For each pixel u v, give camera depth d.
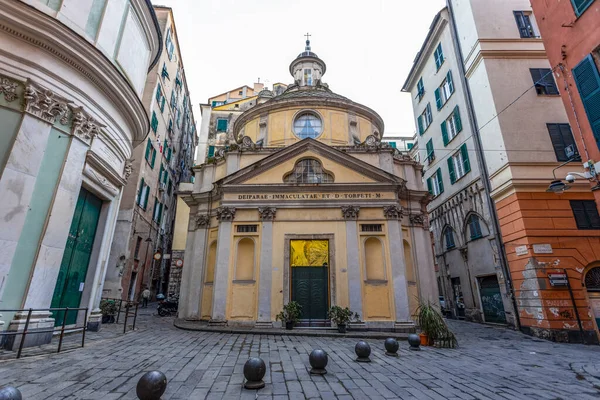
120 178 11.40
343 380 5.82
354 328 12.87
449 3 20.30
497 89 16.17
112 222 11.27
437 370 6.81
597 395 5.29
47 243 7.70
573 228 13.73
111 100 10.16
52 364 6.07
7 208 7.00
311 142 15.84
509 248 15.03
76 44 8.31
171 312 18.58
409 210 16.05
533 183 14.35
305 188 14.95
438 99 22.81
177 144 32.81
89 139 9.20
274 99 19.03
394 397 4.91
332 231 14.42
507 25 17.36
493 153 16.03
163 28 25.28
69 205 8.36
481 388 5.54
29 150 7.52
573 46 10.23
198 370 6.26
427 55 24.55
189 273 16.14
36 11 7.49
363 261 14.09
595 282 13.13
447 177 21.45
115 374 5.64
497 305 16.34
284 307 12.98
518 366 7.61
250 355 7.93
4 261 6.85
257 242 14.46
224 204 14.93
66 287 9.21
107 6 9.95
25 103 7.61
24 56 7.67
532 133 15.24
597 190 9.41
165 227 29.88
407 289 13.65
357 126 19.17
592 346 11.49
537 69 16.31
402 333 12.51
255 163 15.40
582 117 9.91
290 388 5.27
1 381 4.92
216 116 32.09
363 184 14.90
